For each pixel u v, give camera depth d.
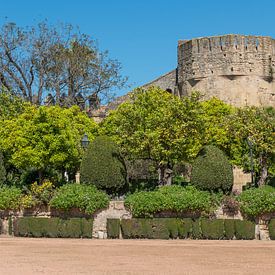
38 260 14.85
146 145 25.72
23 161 26.45
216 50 46.69
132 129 26.34
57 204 23.52
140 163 35.06
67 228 23.05
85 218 23.42
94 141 25.48
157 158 26.50
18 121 27.64
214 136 32.12
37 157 26.41
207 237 22.80
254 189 24.72
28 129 26.72
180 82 49.19
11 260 14.84
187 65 48.19
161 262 14.59
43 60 44.03
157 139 25.48
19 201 24.28
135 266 13.84
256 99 46.28
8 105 34.44
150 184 30.41
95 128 33.62
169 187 24.89
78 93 44.84
